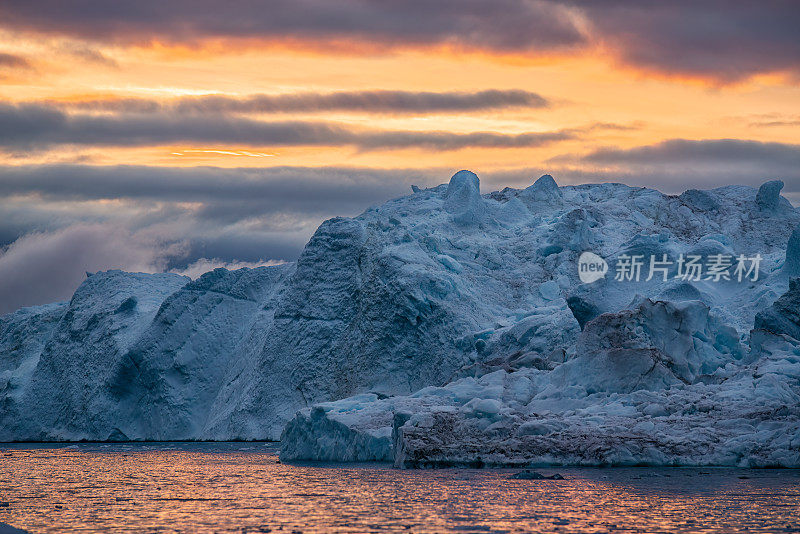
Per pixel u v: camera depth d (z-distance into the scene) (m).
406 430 34.19
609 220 82.94
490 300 74.56
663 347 40.88
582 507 21.92
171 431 80.44
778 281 64.19
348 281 77.25
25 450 64.38
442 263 77.12
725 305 63.28
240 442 70.88
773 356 39.91
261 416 74.12
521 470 31.38
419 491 25.73
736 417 33.69
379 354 71.62
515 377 40.69
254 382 75.75
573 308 62.06
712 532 18.55
